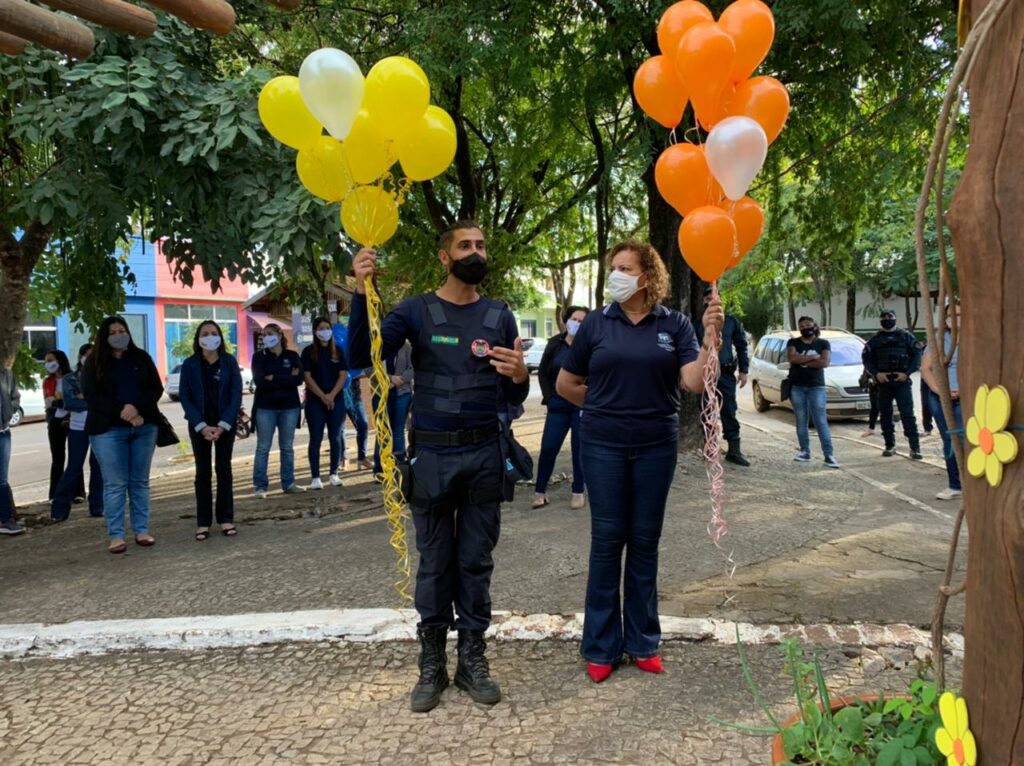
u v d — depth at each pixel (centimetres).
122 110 438
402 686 326
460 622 321
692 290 838
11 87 467
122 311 786
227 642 375
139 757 277
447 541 316
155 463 1130
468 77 771
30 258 665
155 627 383
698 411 845
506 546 526
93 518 708
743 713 294
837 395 1205
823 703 204
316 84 280
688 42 286
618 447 314
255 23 703
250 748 280
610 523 319
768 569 466
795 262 2250
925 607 397
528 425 1320
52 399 764
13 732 298
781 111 312
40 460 1234
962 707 149
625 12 621
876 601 407
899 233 2297
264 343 766
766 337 1481
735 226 303
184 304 2625
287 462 784
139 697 324
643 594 328
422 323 315
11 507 650
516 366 306
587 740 278
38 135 459
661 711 297
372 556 518
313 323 801
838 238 967
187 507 741
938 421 658
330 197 332
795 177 962
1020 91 129
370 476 872
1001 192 132
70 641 375
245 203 468
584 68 745
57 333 2209
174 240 521
